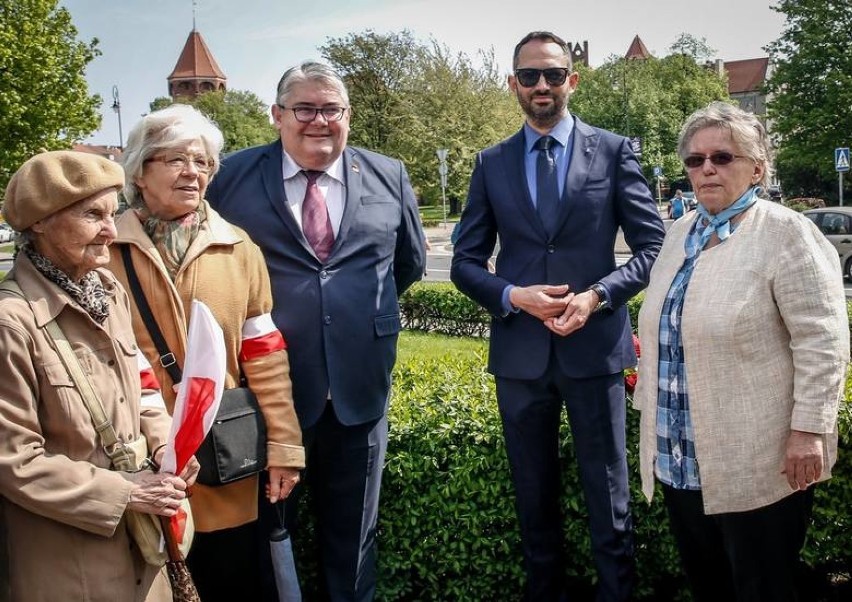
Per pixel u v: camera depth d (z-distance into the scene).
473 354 4.96
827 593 3.47
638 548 3.44
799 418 2.43
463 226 3.39
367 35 43.66
